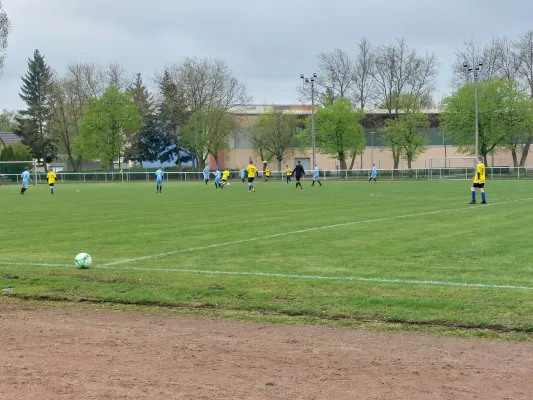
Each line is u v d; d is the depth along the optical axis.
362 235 15.15
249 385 5.26
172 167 93.81
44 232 17.02
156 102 91.62
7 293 9.25
